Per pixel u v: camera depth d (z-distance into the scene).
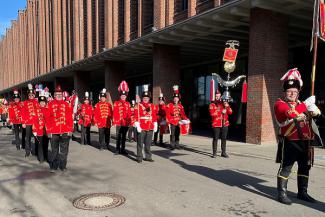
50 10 45.91
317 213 5.70
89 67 31.52
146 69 32.00
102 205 6.16
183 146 13.53
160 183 7.63
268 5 12.96
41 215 5.73
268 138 13.79
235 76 21.95
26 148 11.50
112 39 28.28
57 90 8.91
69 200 6.49
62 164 9.01
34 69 54.81
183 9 19.97
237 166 9.47
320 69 16.97
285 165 6.19
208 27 16.05
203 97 25.22
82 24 34.97
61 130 8.85
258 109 13.73
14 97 13.33
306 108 5.87
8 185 7.62
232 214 5.68
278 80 13.91
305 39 17.53
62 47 41.66
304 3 12.70
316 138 6.25
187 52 22.00
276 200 6.38
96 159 10.83
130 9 25.41
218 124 10.84
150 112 10.19
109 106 13.16
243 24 15.32
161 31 17.52
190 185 7.45
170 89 20.25
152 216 5.60
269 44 13.59
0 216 5.71
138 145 10.13
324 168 9.01
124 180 7.94
